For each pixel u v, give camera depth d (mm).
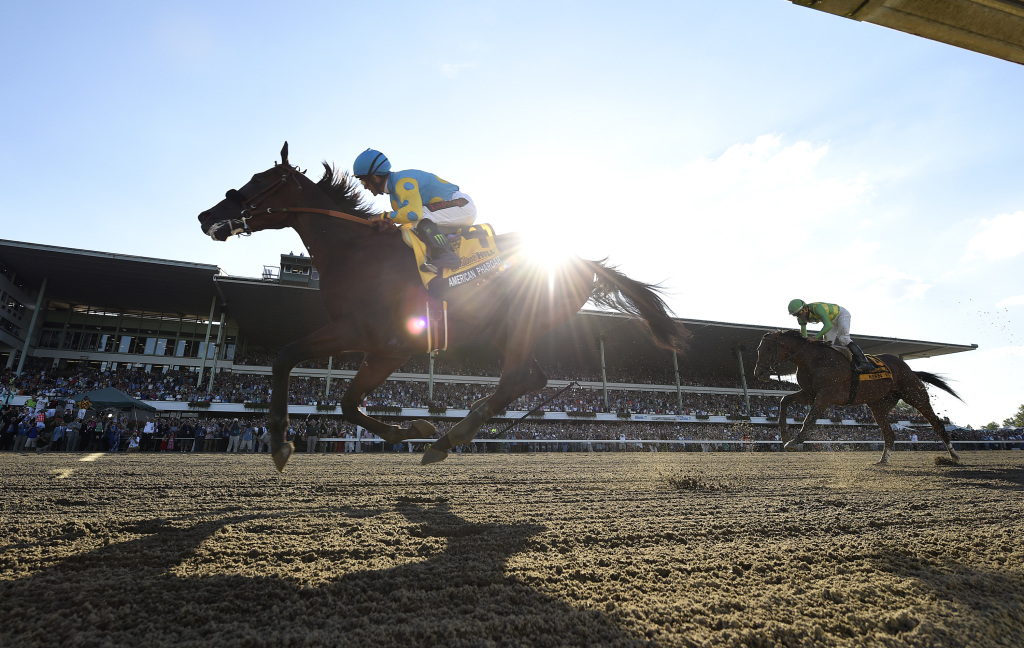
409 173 3641
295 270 32406
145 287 32000
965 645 1542
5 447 17031
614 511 3521
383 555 2322
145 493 4195
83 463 7934
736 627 1626
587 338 35781
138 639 1452
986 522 3246
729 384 41719
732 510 3590
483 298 3635
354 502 3854
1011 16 1939
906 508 3721
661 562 2273
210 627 1515
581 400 36812
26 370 31531
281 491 4449
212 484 4926
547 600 1804
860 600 1868
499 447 27406
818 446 31641
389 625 1565
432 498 4074
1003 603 1864
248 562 2172
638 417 35188
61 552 2244
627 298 4137
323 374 33250
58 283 31750
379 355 3529
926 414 8539
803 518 3287
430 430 3809
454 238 3623
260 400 30484
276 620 1592
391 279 3322
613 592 1896
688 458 12016
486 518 3230
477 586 1938
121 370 32062
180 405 28422
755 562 2285
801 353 8125
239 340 38219
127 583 1868
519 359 3564
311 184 3816
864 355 7926
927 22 1977
